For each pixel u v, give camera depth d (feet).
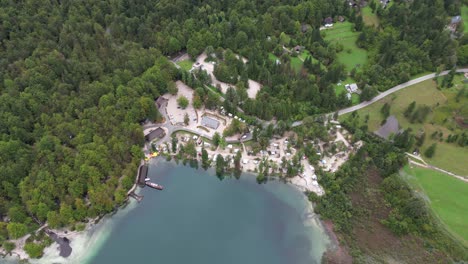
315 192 593.83
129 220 577.02
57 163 576.61
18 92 651.66
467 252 504.43
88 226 557.74
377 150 638.53
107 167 587.68
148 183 619.67
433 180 602.03
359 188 597.52
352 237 535.19
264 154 652.89
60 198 549.54
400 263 501.15
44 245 525.34
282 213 580.71
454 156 637.71
